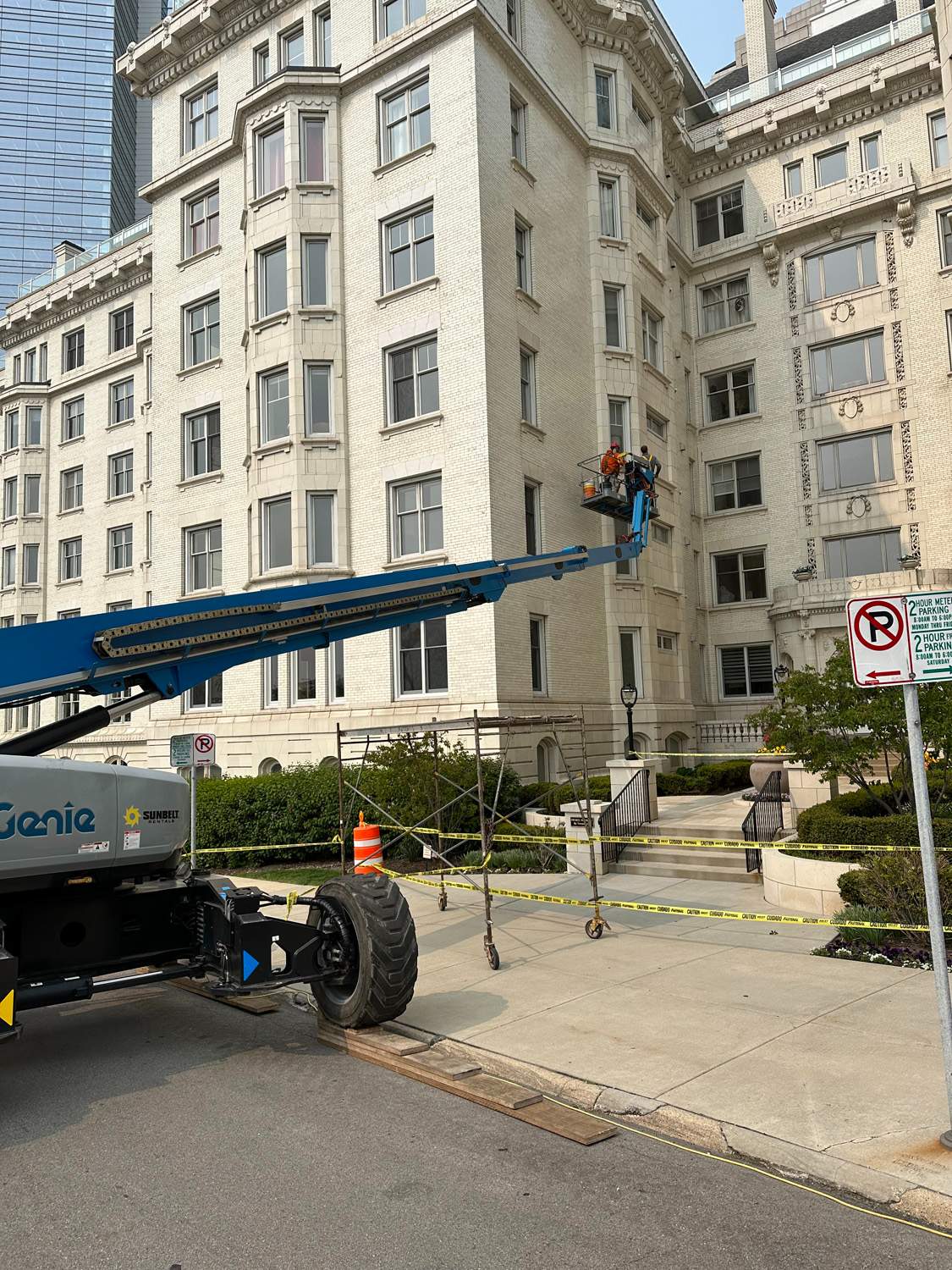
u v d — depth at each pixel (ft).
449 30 65.26
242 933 20.38
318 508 67.92
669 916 33.45
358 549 66.69
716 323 99.30
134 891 21.86
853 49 94.63
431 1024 22.03
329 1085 19.03
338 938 21.72
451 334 63.31
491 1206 13.57
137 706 22.06
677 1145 15.71
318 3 74.54
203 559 80.64
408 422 64.54
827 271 91.30
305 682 69.05
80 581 112.37
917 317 84.84
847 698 33.71
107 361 110.93
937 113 86.07
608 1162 15.05
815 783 42.52
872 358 88.17
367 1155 15.46
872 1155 14.33
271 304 71.72
